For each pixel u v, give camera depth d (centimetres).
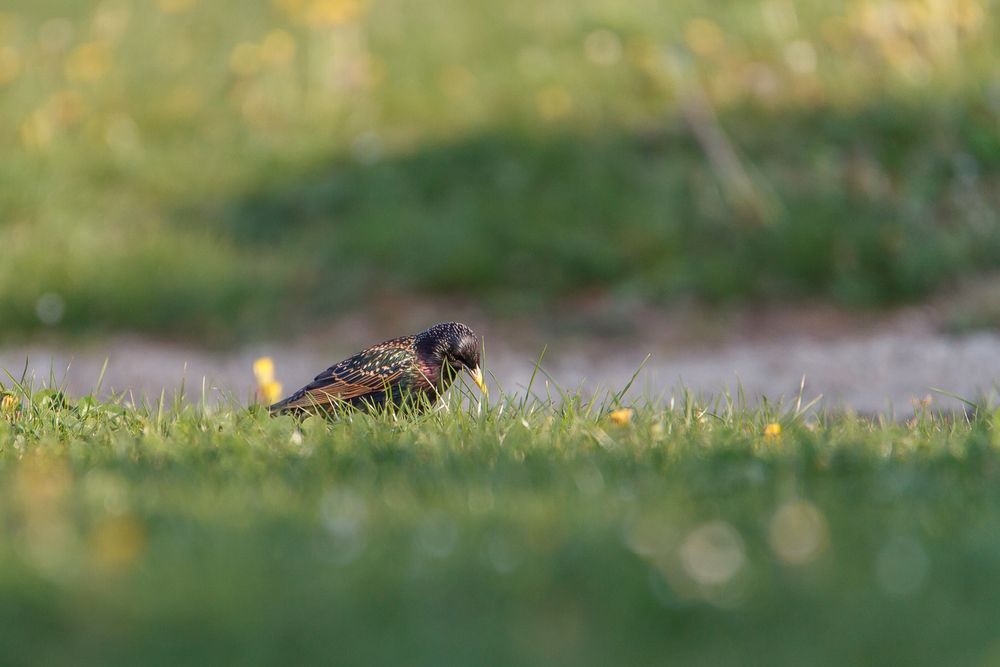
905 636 497
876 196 2056
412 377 1086
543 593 543
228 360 1805
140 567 562
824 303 1902
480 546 600
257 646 485
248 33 2880
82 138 2436
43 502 675
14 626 502
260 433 934
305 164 2362
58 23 2950
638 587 545
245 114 2541
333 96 2561
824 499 709
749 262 1966
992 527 640
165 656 478
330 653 480
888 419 1126
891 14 2430
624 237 2044
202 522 645
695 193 2112
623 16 2708
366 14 2927
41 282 1948
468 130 2391
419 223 2122
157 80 2683
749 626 511
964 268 1920
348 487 745
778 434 916
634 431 919
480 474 774
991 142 2150
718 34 2578
